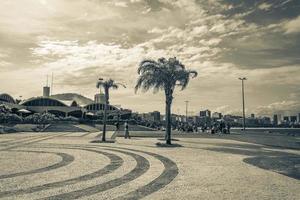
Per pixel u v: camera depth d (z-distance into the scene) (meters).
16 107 90.00
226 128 51.31
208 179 10.56
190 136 39.66
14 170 12.02
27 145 23.31
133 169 12.54
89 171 11.95
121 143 25.81
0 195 8.09
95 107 100.19
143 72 26.03
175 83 26.11
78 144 24.50
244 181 10.24
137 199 7.86
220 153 18.98
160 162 14.65
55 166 13.09
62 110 95.44
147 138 33.09
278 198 8.01
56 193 8.38
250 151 20.50
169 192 8.63
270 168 13.07
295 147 24.28
